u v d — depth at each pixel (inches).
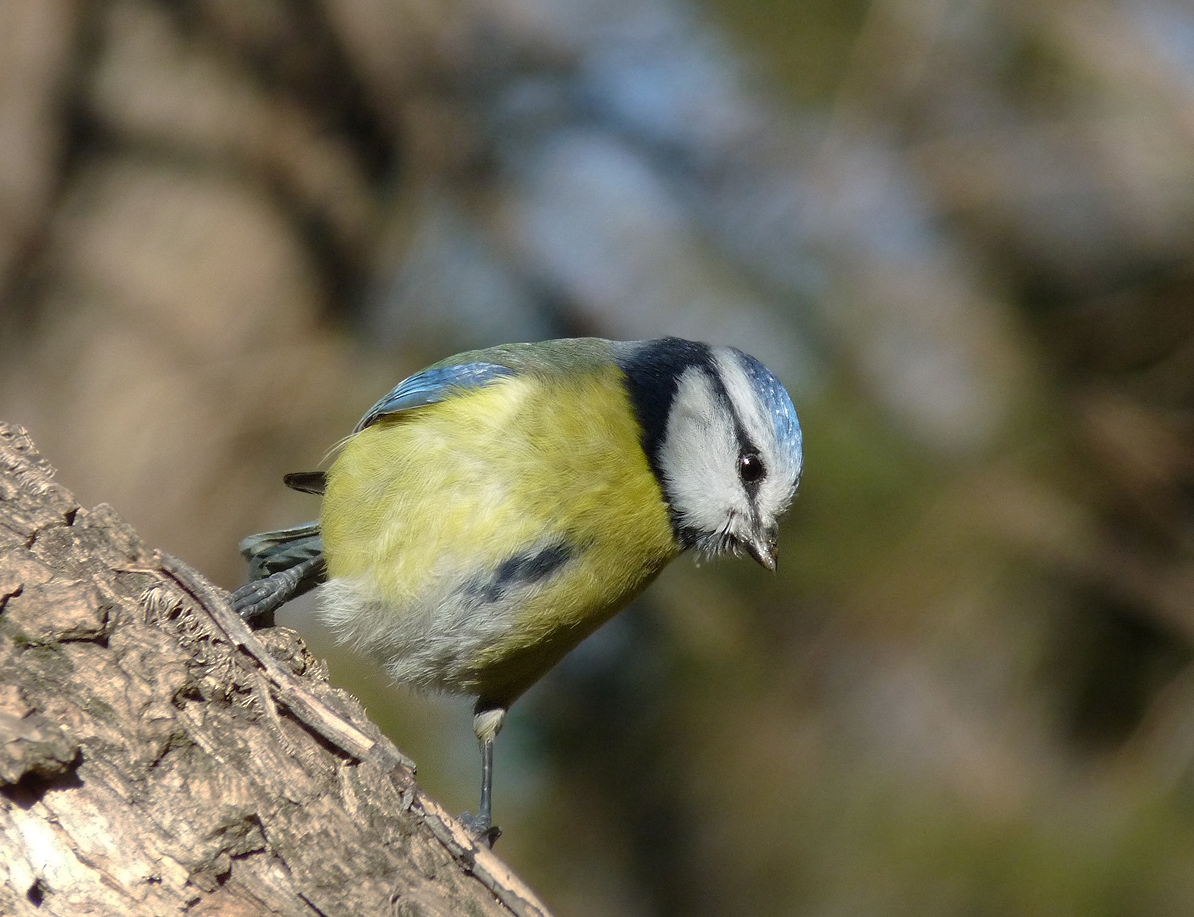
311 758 203.6
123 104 467.5
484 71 559.2
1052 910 390.3
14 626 183.2
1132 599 423.8
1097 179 462.0
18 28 460.1
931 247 472.1
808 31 487.2
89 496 434.6
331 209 490.3
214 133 473.1
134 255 456.1
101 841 180.1
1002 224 465.1
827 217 477.4
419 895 207.8
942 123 478.9
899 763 421.7
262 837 192.7
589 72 560.1
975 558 421.7
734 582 438.0
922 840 408.2
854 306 456.8
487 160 545.6
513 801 452.4
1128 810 403.5
